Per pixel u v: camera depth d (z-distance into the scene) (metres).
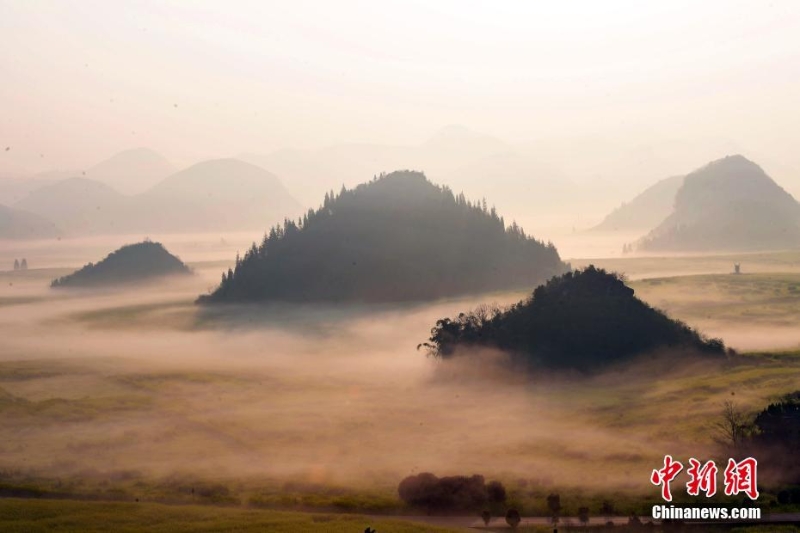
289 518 105.69
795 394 152.12
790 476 116.69
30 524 103.50
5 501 113.62
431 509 112.31
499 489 114.25
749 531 98.12
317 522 104.00
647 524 101.88
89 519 105.62
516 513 104.12
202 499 117.88
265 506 114.81
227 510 110.06
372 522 104.12
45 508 110.19
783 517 102.44
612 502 111.06
